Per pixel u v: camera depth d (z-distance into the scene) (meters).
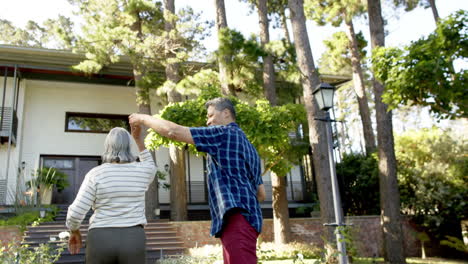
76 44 12.82
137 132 2.23
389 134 10.29
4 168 14.63
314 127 9.91
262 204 16.64
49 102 16.41
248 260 1.56
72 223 2.04
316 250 10.62
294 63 10.77
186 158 17.00
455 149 11.70
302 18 10.48
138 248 1.99
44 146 15.87
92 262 1.92
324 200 9.48
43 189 14.21
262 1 13.20
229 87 12.46
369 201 14.45
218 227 1.62
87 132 16.66
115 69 15.95
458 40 7.38
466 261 10.27
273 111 9.98
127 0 13.55
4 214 12.72
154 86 13.59
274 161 11.00
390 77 7.95
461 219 11.36
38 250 6.35
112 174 2.06
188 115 9.17
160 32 14.91
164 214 15.83
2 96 15.13
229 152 1.72
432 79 7.34
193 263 7.62
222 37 10.45
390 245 9.66
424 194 11.52
